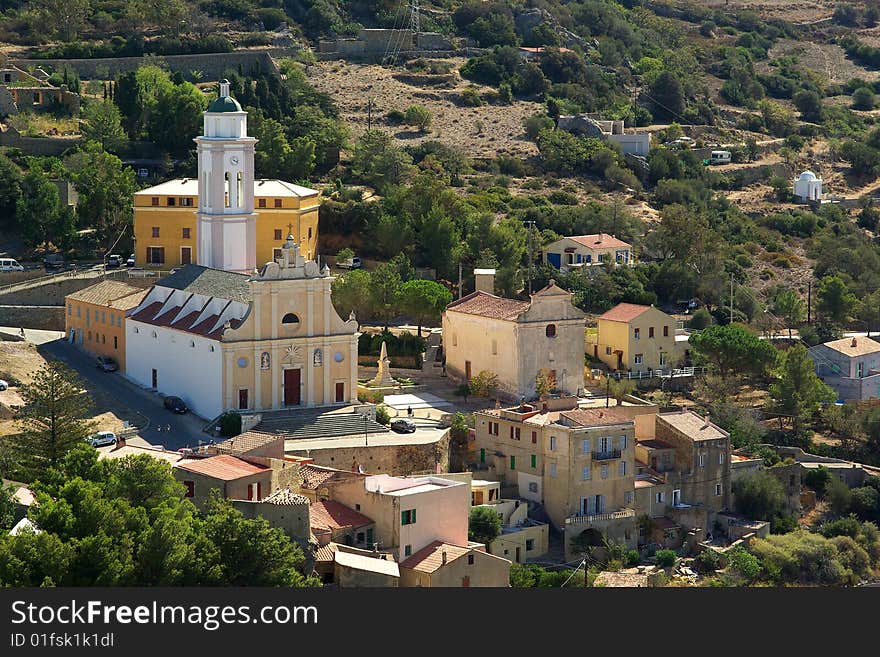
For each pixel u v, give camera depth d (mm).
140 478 168000
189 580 152250
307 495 184750
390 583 167250
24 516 169125
